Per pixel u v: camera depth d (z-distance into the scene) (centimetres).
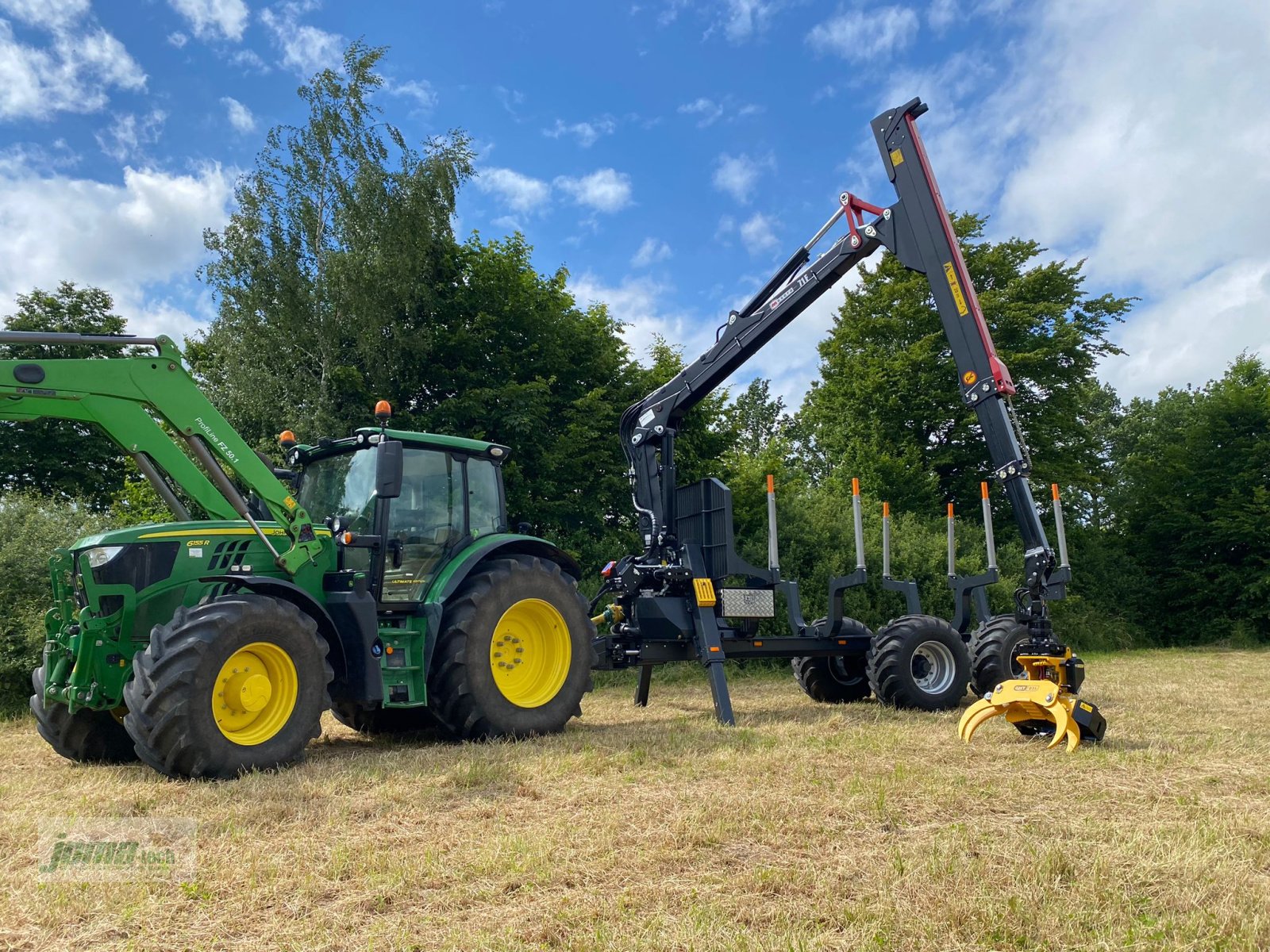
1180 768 520
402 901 309
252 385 1362
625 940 269
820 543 1541
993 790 459
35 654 878
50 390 541
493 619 658
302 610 600
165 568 576
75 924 295
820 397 2531
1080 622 1978
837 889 311
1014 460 679
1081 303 2414
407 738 704
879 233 749
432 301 1516
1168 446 2670
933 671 849
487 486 739
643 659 781
